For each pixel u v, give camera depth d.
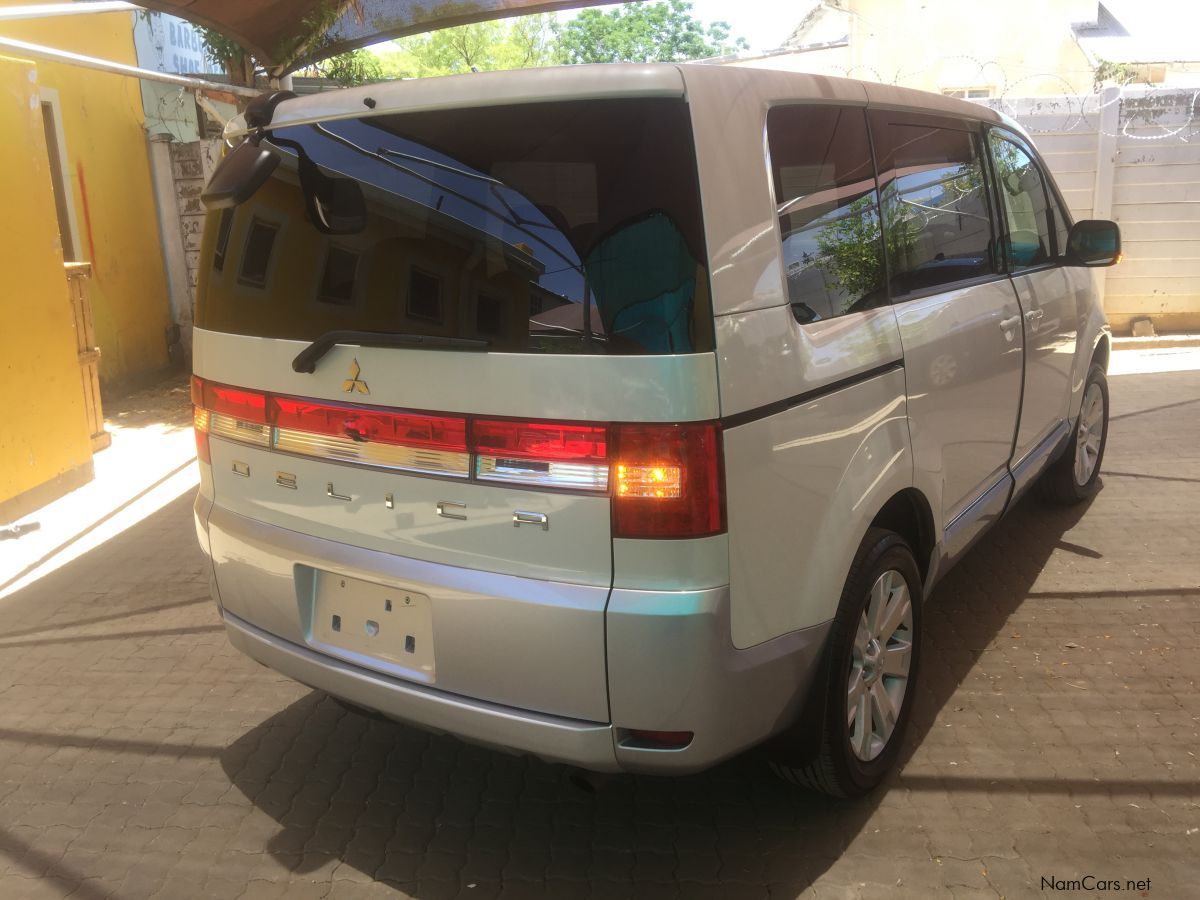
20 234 6.27
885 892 2.72
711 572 2.35
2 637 4.55
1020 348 4.11
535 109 2.41
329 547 2.79
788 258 2.61
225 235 3.06
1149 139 10.02
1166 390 8.36
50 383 6.56
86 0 9.36
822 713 2.80
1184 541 5.10
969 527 3.77
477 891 2.79
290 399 2.82
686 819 3.07
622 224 2.31
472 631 2.51
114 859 2.99
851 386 2.80
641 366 2.28
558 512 2.38
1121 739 3.39
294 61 6.52
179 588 5.08
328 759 3.50
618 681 2.37
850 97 3.04
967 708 3.62
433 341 2.51
